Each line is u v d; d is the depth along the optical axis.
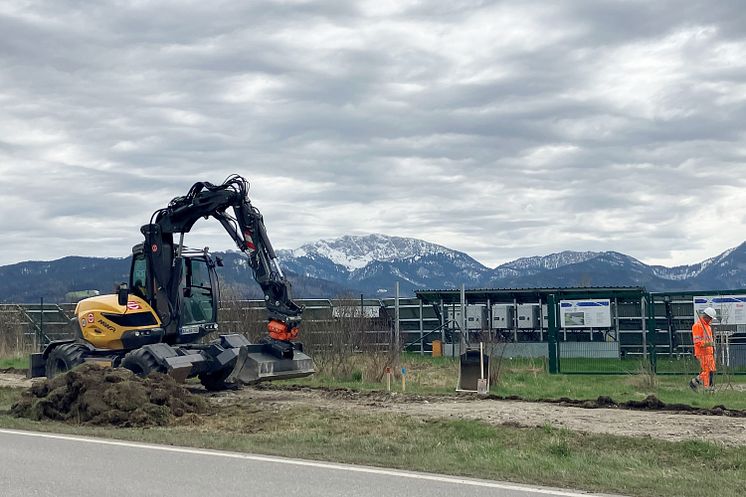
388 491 8.89
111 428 14.27
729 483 9.77
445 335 35.81
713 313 20.64
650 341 24.66
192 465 10.37
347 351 24.09
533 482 9.55
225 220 19.83
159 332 20.38
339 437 13.01
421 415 15.15
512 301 36.00
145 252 20.64
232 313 29.02
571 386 21.23
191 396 15.92
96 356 20.77
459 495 8.73
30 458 10.91
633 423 14.26
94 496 8.62
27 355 33.47
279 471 9.97
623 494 9.04
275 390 20.58
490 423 13.98
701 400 18.30
